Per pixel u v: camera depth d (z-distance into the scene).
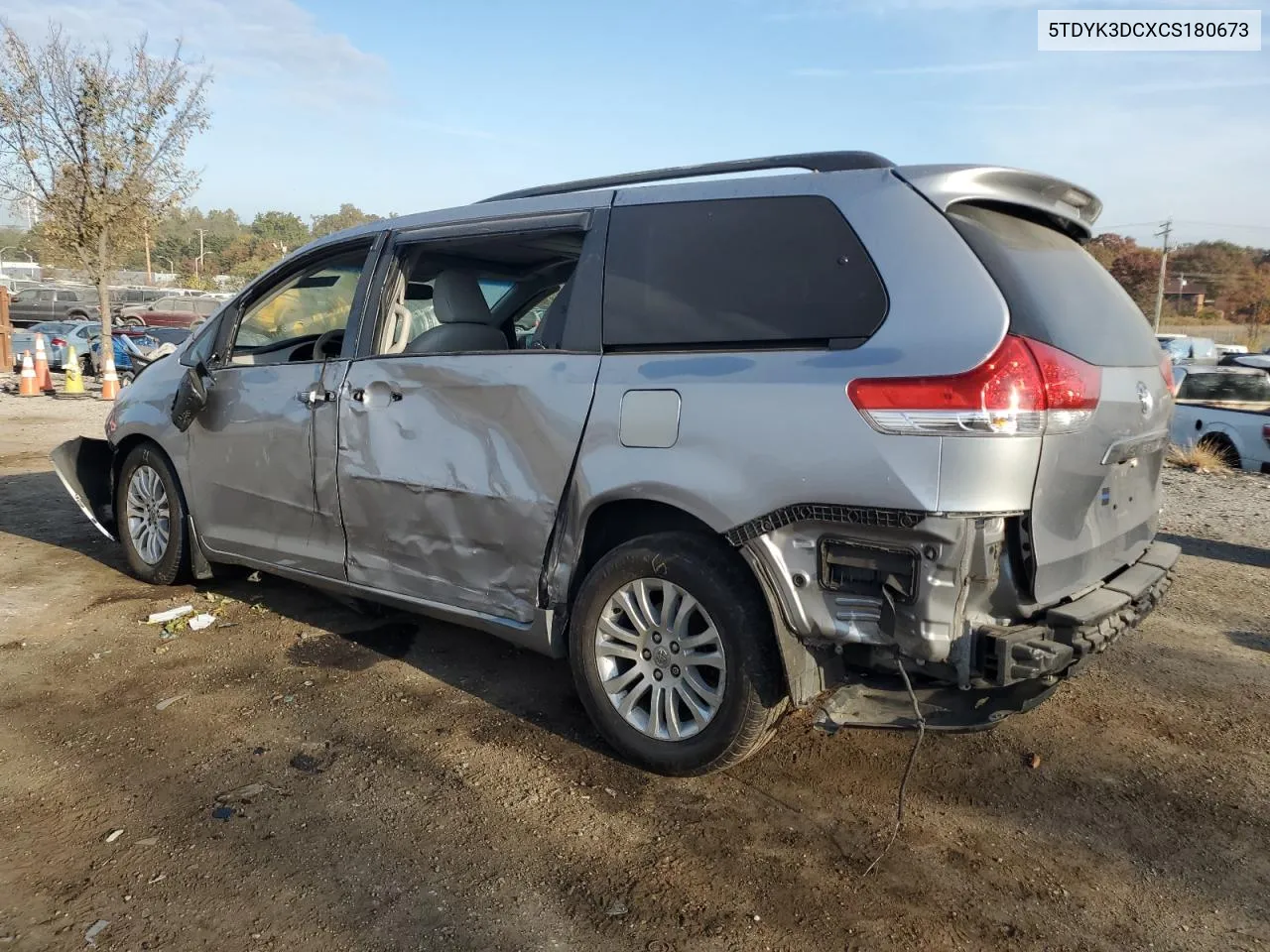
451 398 3.79
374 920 2.56
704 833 2.99
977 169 3.02
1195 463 11.10
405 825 3.02
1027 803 3.20
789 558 2.88
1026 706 2.83
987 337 2.65
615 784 3.28
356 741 3.58
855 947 2.48
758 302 3.07
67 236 17.41
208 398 4.86
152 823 3.02
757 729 3.07
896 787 3.29
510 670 4.28
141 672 4.22
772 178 3.20
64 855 2.84
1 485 8.42
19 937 2.48
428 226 4.11
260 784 3.25
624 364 3.30
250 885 2.71
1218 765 3.49
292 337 4.91
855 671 3.06
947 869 2.82
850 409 2.75
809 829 3.02
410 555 4.00
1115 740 3.68
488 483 3.65
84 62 16.47
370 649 4.53
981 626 2.72
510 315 4.63
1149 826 3.08
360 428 4.10
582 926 2.55
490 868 2.79
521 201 3.84
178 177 18.02
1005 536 2.72
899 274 2.84
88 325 21.98
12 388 18.42
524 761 3.44
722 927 2.55
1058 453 2.73
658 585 3.23
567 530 3.45
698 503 3.03
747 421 2.93
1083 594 3.02
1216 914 2.63
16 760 3.42
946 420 2.61
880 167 3.07
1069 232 3.53
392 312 4.18
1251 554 6.73
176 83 17.47
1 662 4.31
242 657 4.40
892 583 2.71
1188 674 4.36
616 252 3.45
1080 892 2.72
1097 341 3.05
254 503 4.68
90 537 6.59
